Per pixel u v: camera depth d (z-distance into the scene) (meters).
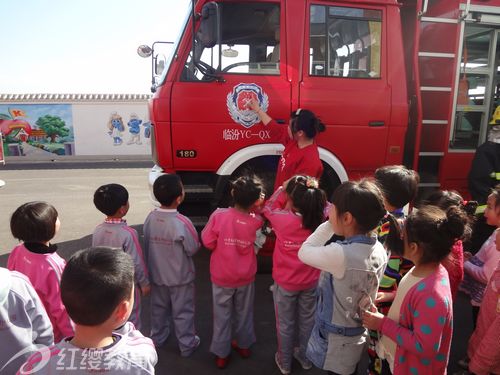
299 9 3.69
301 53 3.71
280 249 2.41
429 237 1.58
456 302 3.56
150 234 2.63
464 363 2.57
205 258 4.58
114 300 1.18
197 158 3.63
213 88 3.58
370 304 1.75
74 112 17.97
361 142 3.84
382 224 2.06
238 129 3.63
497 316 1.84
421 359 1.62
